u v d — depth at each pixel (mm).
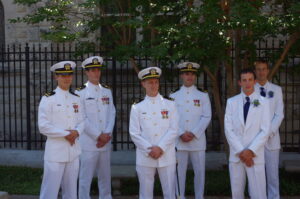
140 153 5605
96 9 8461
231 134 5484
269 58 7195
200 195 6543
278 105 6359
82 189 6426
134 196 7289
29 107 9586
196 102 6594
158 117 5625
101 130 6473
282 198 7051
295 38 6602
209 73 7297
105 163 6531
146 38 7508
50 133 5551
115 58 7598
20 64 9438
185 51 6199
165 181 5617
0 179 8352
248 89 5465
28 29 10344
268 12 7102
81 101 6168
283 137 9570
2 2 10391
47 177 5617
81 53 7758
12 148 9938
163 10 6801
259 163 5359
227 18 6164
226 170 8914
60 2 7359
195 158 6531
